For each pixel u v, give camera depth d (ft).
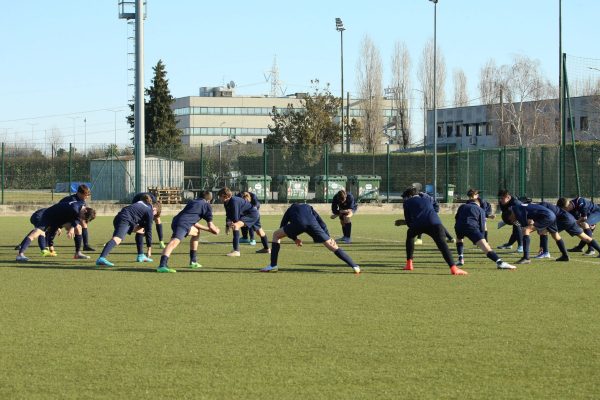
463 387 23.80
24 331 31.71
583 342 29.78
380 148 293.84
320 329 32.14
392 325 32.96
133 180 143.02
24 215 123.03
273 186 152.97
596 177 143.43
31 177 135.44
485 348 28.76
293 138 247.70
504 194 58.23
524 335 31.01
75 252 61.52
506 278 48.42
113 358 27.25
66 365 26.32
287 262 57.47
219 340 30.07
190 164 155.63
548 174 144.66
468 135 282.15
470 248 69.46
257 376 24.99
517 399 22.65
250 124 390.63
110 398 22.68
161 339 30.22
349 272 51.39
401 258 60.59
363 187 150.20
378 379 24.66
